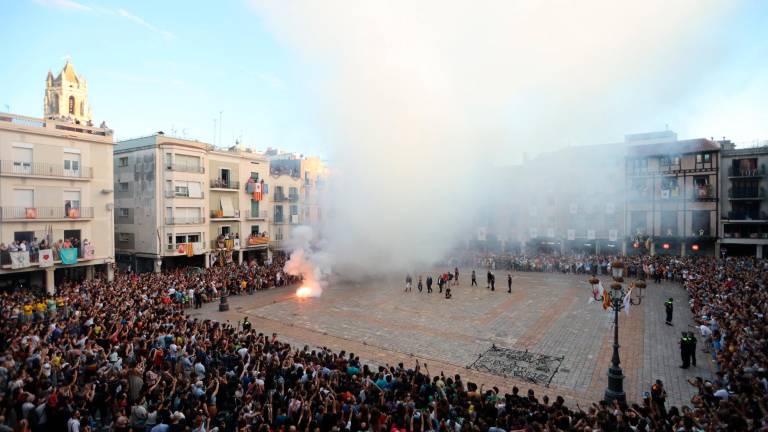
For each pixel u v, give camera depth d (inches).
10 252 1081.4
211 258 1663.4
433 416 410.0
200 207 1622.8
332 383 498.9
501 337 854.5
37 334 623.8
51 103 3149.6
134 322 705.0
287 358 574.6
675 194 1790.1
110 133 1354.6
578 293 1300.4
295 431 345.1
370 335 870.4
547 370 684.1
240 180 1787.6
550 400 578.9
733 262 1549.0
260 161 1878.7
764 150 1708.9
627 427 371.9
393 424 398.3
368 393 472.7
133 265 1600.6
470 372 679.7
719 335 684.1
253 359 573.3
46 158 1201.4
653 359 724.7
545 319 989.8
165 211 1518.2
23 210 1150.3
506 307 1115.3
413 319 994.7
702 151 1768.0
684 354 679.7
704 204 1770.4
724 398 442.6
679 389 605.6
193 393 456.8
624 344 803.4
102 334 655.8
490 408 422.6
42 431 388.8
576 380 645.3
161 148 1512.1
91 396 455.5
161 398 433.1
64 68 3164.4
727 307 794.8
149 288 1088.8
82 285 1107.9
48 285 1170.6
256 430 382.9
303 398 440.8
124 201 1608.0
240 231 1785.2
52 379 485.1
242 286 1317.7
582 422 382.0
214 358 583.2
